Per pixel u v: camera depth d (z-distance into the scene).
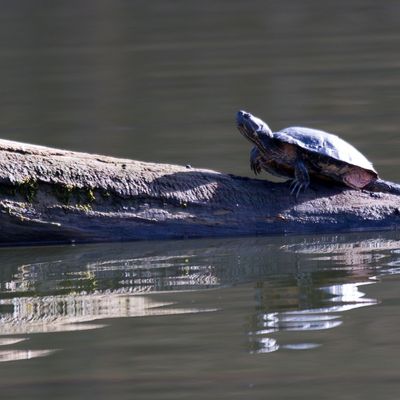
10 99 53.69
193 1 91.44
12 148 26.47
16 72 62.25
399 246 26.56
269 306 21.02
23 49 71.19
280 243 27.22
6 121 47.94
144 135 43.47
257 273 24.06
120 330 19.56
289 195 27.78
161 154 39.00
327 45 69.12
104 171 27.03
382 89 53.09
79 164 26.94
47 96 54.12
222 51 68.25
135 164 27.56
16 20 83.81
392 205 28.20
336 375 16.94
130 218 27.12
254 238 27.69
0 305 21.80
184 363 17.61
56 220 26.77
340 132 42.81
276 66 61.53
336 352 18.00
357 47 67.94
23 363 17.83
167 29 78.44
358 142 40.44
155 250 26.84
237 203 27.55
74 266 25.39
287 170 27.95
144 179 27.23
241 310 20.73
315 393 16.23
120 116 48.31
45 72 61.94
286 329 19.38
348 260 25.08
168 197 27.23
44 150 26.94
